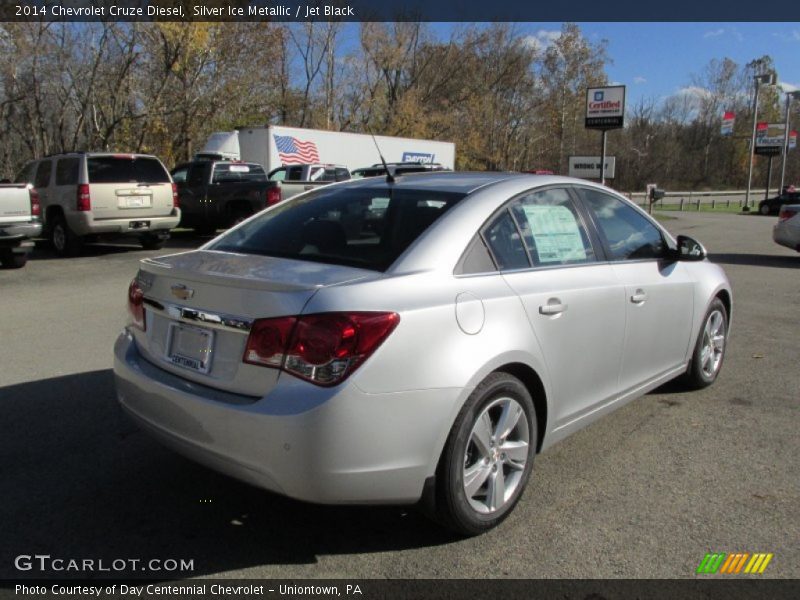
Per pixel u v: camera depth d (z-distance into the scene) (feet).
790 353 21.54
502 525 10.96
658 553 10.18
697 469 13.05
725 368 19.77
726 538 10.63
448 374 9.67
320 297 9.14
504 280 11.05
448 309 9.92
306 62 150.51
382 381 9.11
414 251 10.48
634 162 259.80
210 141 81.41
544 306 11.37
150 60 94.43
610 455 13.69
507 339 10.53
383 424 9.14
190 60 93.81
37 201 37.37
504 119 180.34
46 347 21.16
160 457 13.30
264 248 11.75
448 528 10.37
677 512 11.41
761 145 157.28
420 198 11.88
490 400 10.37
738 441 14.40
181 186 53.62
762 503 11.73
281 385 9.04
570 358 12.02
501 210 11.75
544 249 12.26
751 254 52.70
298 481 8.93
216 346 9.82
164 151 96.99
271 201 48.75
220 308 9.71
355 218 11.75
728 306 18.38
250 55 100.73
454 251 10.68
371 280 9.69
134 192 43.55
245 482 9.55
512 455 11.00
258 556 10.07
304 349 8.92
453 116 170.40
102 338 22.35
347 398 8.87
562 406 12.09
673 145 272.10
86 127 100.94
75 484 12.18
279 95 134.41
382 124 156.66
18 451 13.47
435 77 171.53
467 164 173.47
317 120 150.30
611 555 10.14
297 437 8.79
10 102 96.58
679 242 15.58
